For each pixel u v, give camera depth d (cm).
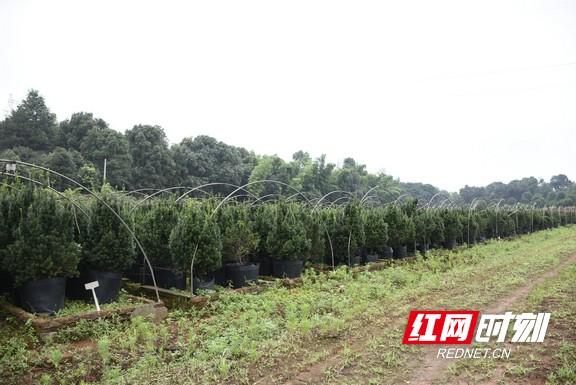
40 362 668
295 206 1503
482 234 2980
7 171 876
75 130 3419
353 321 925
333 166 4556
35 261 827
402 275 1402
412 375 652
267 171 4056
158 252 1161
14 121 3231
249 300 1056
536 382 618
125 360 688
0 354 692
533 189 10219
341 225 1664
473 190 10512
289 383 624
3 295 947
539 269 1595
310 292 1152
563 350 720
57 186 2583
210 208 1262
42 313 841
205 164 4084
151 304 938
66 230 877
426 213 2259
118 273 992
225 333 808
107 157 3238
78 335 795
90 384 617
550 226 4491
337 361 706
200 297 1020
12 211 887
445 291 1223
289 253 1341
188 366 671
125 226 975
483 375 642
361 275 1411
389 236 1922
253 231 1407
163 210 1195
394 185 5872
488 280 1370
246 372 647
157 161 3528
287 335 820
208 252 1080
